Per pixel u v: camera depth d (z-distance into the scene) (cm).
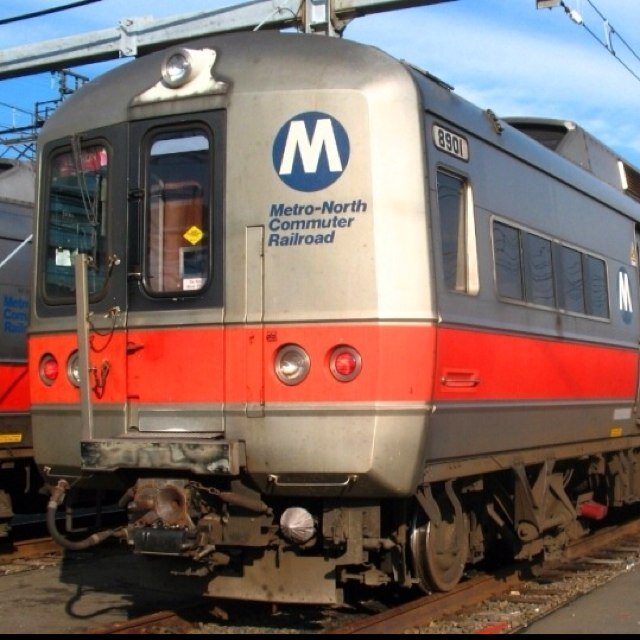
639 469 1041
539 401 729
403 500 610
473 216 637
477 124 659
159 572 637
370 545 572
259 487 566
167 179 600
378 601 701
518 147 725
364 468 539
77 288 588
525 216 728
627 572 829
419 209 559
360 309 544
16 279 955
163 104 599
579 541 940
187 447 549
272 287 560
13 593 750
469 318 615
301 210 559
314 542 574
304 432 547
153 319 589
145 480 573
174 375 582
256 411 556
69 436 625
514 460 703
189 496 561
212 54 595
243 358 563
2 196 961
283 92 570
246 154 573
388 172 555
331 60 574
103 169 623
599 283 883
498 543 846
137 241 603
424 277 555
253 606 670
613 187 974
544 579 798
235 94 579
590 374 839
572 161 883
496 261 669
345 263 549
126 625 609
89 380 596
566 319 788
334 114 561
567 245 811
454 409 595
